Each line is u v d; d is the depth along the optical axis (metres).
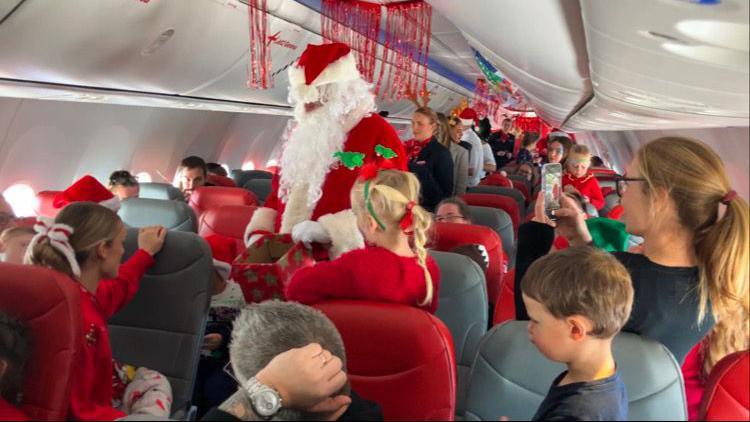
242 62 6.61
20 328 1.76
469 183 7.45
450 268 2.61
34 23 4.09
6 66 4.34
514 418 1.55
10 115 5.07
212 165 7.10
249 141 9.67
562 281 1.27
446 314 2.59
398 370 1.76
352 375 1.79
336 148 2.95
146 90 5.92
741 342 1.60
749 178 1.58
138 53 5.20
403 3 7.43
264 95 7.89
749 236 1.47
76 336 1.80
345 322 1.79
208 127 8.27
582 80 3.04
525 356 1.57
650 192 1.54
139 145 6.99
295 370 1.35
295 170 2.98
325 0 6.90
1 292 1.81
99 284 2.25
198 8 5.29
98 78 5.18
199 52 5.87
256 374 1.40
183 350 2.45
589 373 1.32
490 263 3.15
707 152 1.53
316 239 2.62
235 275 2.64
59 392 1.78
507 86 10.66
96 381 2.03
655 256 1.59
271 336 1.46
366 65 8.32
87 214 2.05
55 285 1.79
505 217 4.35
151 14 4.84
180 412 2.14
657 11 1.25
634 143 3.84
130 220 4.06
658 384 1.46
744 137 1.55
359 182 2.18
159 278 2.47
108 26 4.62
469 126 8.07
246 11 5.89
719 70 1.30
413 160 5.02
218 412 1.31
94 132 6.15
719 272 1.49
